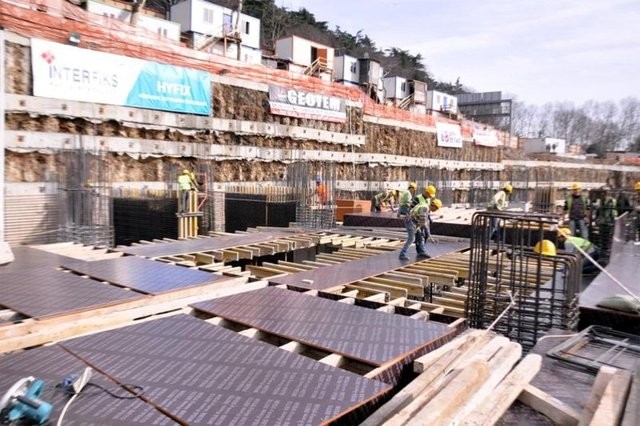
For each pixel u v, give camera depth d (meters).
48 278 6.16
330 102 24.69
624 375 3.44
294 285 6.95
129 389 3.03
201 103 18.25
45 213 11.55
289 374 3.36
